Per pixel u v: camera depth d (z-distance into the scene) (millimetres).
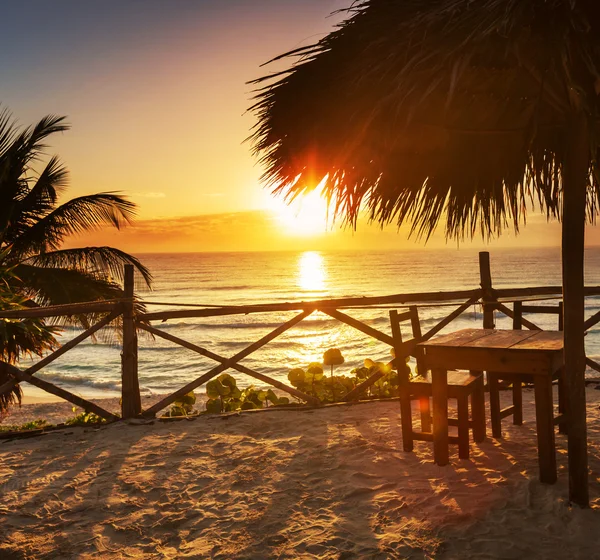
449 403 6148
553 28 2234
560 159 3621
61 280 10312
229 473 4066
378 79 2754
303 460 4258
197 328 45094
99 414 5684
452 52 2330
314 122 3100
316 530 3146
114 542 3123
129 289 5770
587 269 121312
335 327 42406
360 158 3117
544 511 3232
